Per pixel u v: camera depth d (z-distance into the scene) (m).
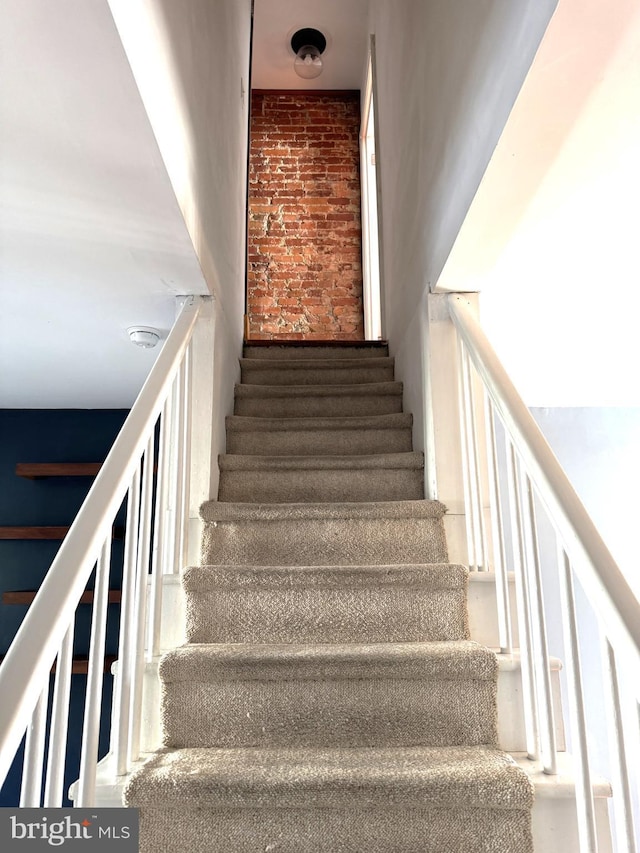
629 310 2.38
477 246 1.92
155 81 1.37
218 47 2.53
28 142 1.36
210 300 2.30
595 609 1.14
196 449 2.29
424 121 2.47
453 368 2.30
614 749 1.12
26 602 2.89
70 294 2.11
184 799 1.35
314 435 2.75
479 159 1.61
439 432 2.28
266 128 5.50
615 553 3.08
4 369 2.79
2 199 1.58
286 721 1.63
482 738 1.62
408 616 1.89
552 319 2.47
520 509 1.61
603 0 1.06
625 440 3.20
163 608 1.93
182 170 1.69
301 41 5.03
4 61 1.14
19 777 2.81
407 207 2.89
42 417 3.38
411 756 1.50
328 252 5.27
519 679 1.66
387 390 3.00
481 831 1.37
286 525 2.20
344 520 2.20
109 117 1.29
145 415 1.56
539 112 1.34
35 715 1.01
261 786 1.36
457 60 1.91
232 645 1.81
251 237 5.27
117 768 1.42
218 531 2.20
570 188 1.62
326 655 1.64
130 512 1.49
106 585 1.29
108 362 2.70
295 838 1.37
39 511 3.27
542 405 3.24
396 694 1.64
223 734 1.63
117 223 1.69
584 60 1.20
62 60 1.14
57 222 1.68
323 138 5.49
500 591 1.80
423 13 2.51
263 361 3.31
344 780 1.36
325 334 5.11
